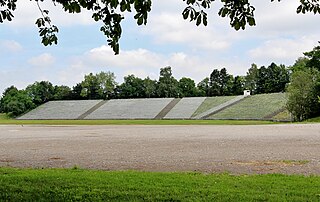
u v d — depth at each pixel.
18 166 14.23
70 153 18.62
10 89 144.50
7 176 10.46
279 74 147.38
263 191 8.30
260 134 31.20
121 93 147.00
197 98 121.69
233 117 86.06
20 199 7.82
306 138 26.11
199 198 7.64
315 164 13.71
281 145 21.25
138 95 147.62
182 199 7.59
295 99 71.56
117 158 16.28
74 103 131.25
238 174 11.59
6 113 129.75
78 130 43.22
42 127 53.72
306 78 72.25
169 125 55.91
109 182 9.52
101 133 36.28
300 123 57.47
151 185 9.12
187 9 6.83
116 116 104.44
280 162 14.37
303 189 8.50
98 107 121.06
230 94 154.38
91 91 145.62
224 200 7.43
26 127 54.44
